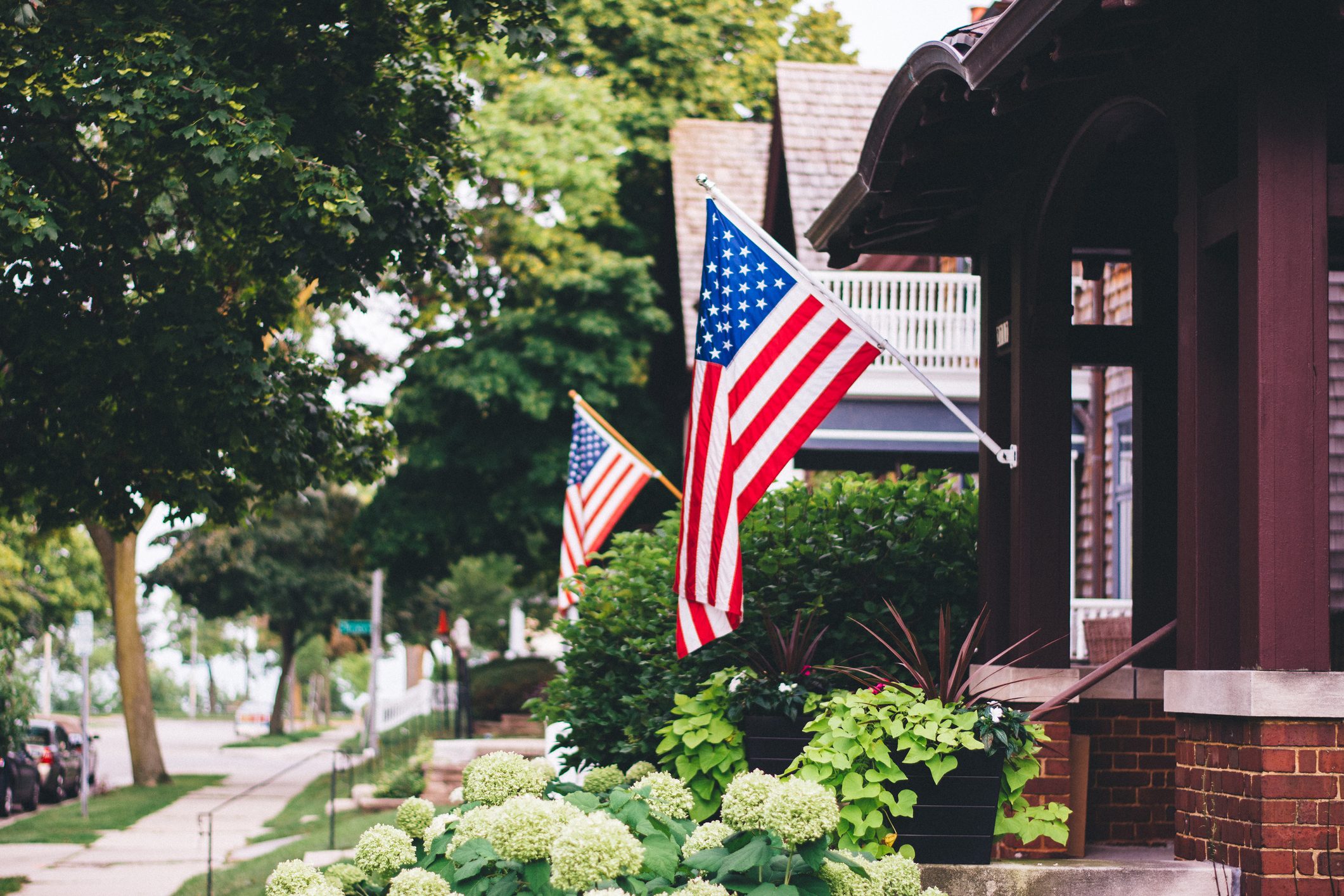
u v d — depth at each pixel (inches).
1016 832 291.0
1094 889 278.8
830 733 289.1
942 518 402.6
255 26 442.0
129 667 1194.0
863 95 926.4
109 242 461.7
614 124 1080.2
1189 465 282.5
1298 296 260.2
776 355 318.7
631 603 427.8
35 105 400.2
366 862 205.6
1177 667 303.9
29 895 570.6
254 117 405.7
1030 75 294.5
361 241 446.9
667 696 384.5
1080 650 616.1
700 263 995.3
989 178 374.6
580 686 430.9
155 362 445.1
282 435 474.3
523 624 2027.6
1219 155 285.4
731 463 316.8
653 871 192.2
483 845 196.5
